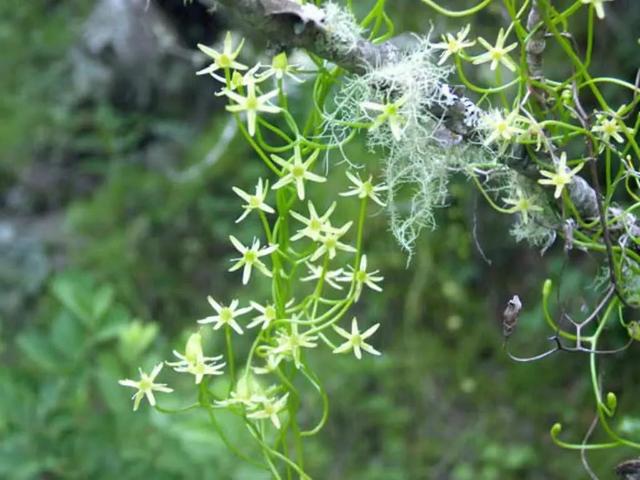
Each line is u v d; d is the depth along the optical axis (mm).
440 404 1505
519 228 539
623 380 1395
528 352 1501
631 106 492
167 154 1942
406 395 1512
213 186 1827
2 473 955
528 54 482
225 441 518
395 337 1552
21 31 2115
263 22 458
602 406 524
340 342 1540
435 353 1536
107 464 961
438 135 494
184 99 1979
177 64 1945
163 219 1824
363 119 532
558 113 501
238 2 452
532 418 1466
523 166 498
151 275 1772
